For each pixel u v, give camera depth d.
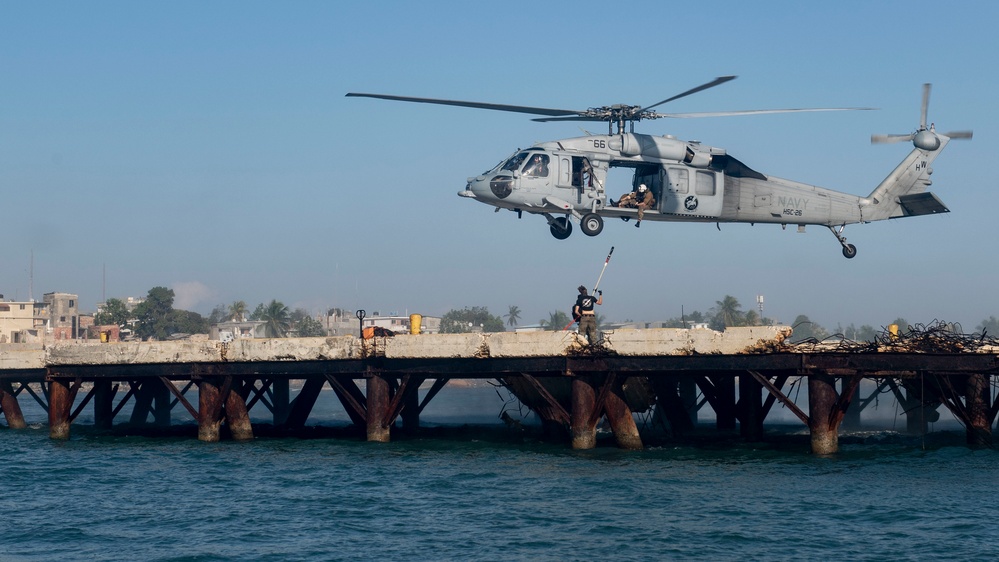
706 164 34.38
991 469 25.64
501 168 33.47
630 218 34.34
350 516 22.58
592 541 19.86
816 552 18.83
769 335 25.97
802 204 36.34
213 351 33.41
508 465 27.89
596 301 28.36
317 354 31.77
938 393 30.27
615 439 29.80
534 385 29.22
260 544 20.42
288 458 30.48
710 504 22.55
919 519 20.88
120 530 22.02
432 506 23.25
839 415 27.03
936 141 38.69
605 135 33.69
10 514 23.89
